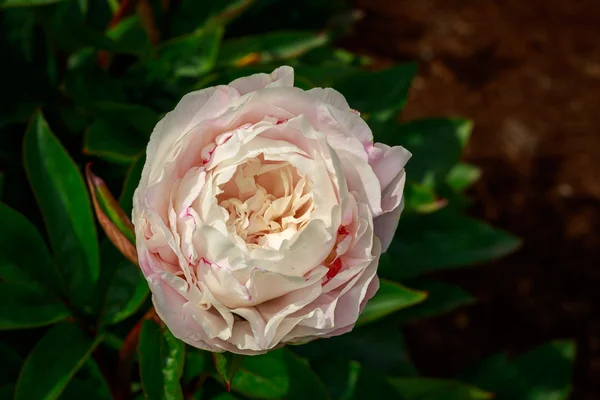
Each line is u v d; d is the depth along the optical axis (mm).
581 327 1497
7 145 887
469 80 1777
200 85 829
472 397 945
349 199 665
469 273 1536
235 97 663
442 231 1000
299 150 667
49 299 776
